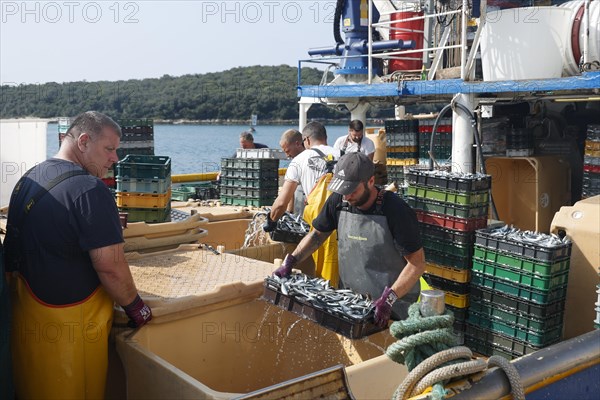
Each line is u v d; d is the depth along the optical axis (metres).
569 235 4.74
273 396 2.04
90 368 2.85
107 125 3.03
